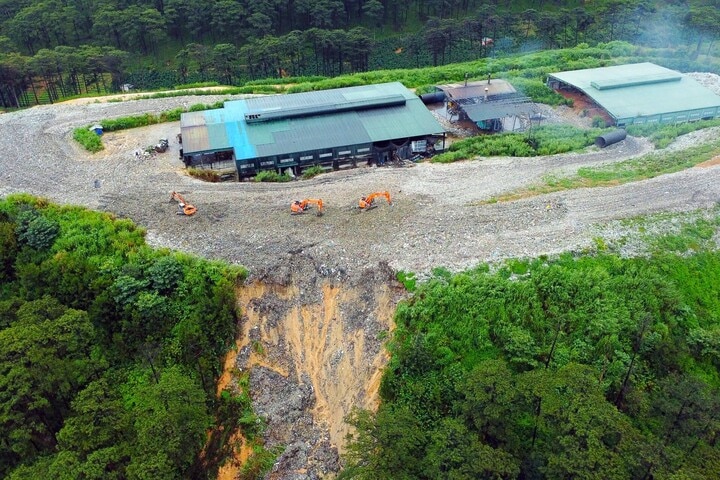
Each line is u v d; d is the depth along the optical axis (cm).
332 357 3872
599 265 4053
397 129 6378
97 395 3256
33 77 10431
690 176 5075
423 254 4241
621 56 9769
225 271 4191
